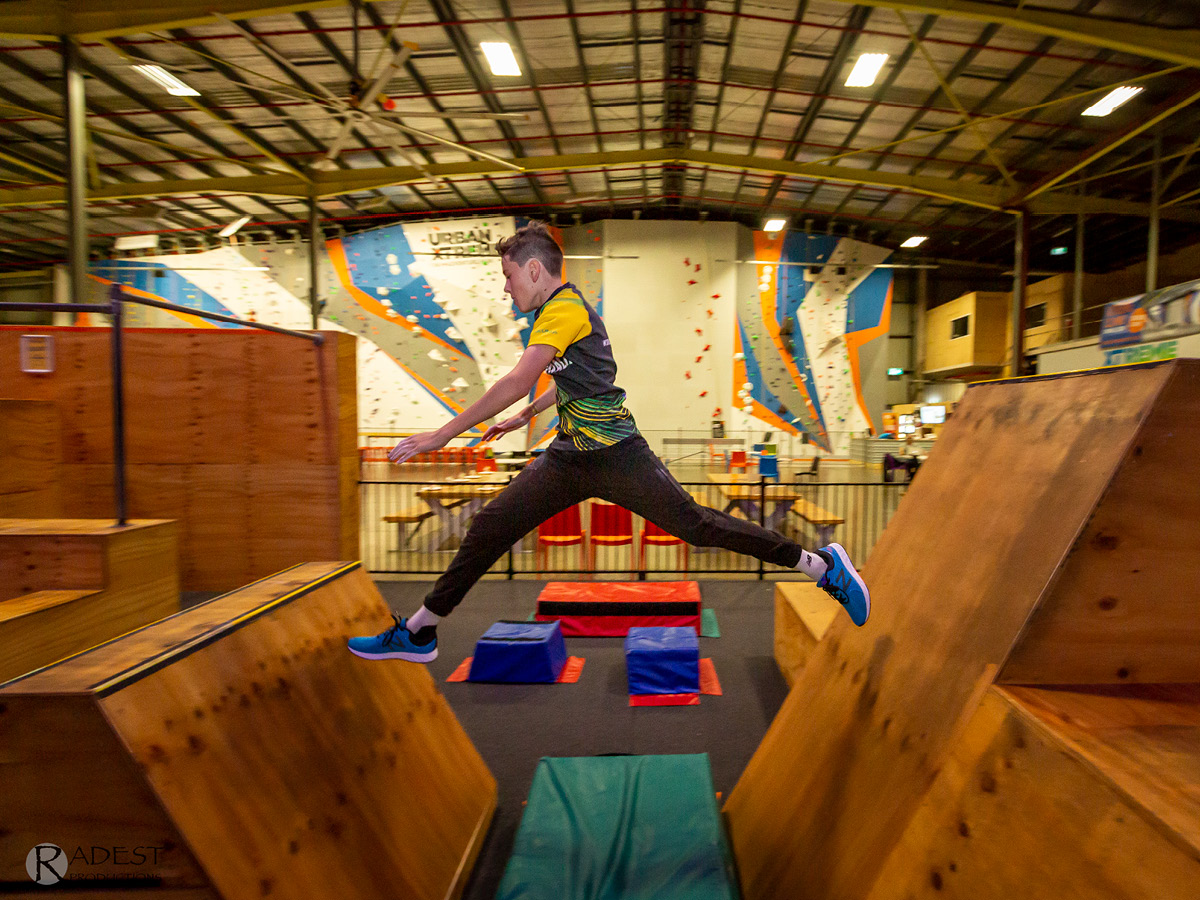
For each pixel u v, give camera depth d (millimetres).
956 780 1148
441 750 2250
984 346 15414
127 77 9109
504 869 2137
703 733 3174
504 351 14930
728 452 14289
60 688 1083
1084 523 1156
